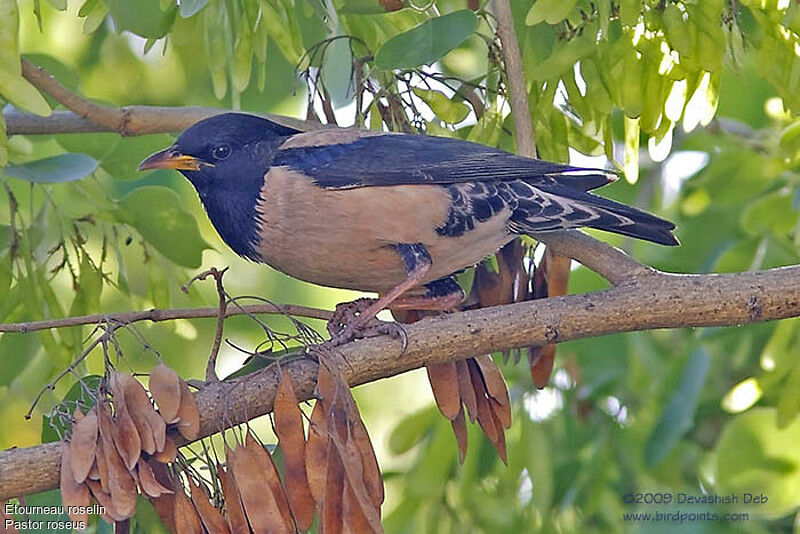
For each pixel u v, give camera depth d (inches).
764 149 535.8
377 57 384.8
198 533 304.3
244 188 409.7
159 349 569.9
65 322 340.2
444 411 372.5
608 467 520.1
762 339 519.2
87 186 452.4
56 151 527.2
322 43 437.7
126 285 461.7
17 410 584.7
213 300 631.2
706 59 374.6
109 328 327.3
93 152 472.1
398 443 521.0
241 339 641.0
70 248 553.3
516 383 521.0
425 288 426.0
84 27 422.6
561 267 414.6
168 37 454.6
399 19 442.3
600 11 371.6
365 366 345.4
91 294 442.0
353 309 427.5
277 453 364.8
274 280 652.7
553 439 533.0
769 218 512.1
